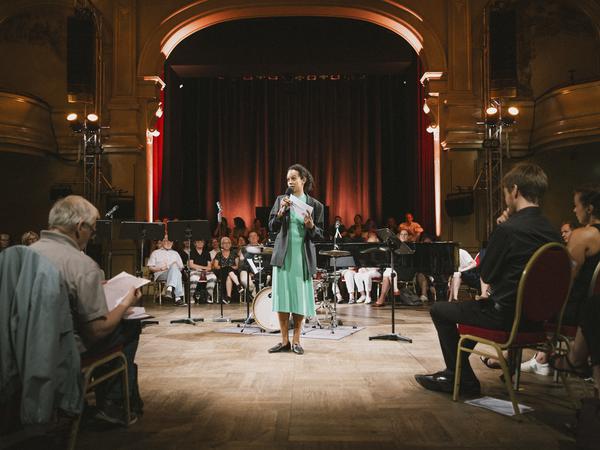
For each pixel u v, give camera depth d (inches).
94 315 79.3
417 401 110.6
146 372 138.6
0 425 76.9
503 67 339.9
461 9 384.8
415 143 486.9
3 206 401.4
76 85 348.8
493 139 345.4
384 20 400.8
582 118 340.2
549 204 385.4
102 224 230.2
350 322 242.8
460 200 359.6
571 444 85.4
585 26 389.7
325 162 536.7
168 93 483.8
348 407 106.7
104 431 92.8
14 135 361.4
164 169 478.3
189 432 92.3
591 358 80.0
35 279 70.7
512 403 98.1
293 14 401.4
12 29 405.4
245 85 542.6
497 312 102.0
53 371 69.6
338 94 540.7
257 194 535.5
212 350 169.9
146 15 395.9
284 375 134.9
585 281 114.0
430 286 355.3
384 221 531.5
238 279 345.1
